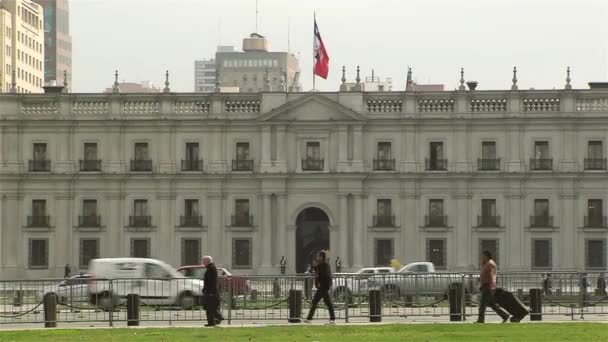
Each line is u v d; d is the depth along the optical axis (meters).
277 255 159.62
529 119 158.62
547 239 158.75
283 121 159.25
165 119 159.62
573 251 158.50
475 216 159.25
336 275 83.31
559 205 158.75
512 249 158.62
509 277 87.62
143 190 160.62
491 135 159.50
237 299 84.00
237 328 73.69
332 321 78.44
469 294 85.31
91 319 81.00
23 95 160.62
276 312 83.19
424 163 159.25
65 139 160.62
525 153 159.00
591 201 159.00
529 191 159.12
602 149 158.88
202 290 78.38
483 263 75.94
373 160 159.75
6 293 84.00
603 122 158.50
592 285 85.44
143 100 160.88
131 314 78.12
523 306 75.94
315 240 162.62
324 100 159.38
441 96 159.88
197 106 161.25
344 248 159.12
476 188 159.38
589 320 79.06
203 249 160.12
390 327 73.00
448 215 159.25
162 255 160.12
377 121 159.50
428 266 127.25
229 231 159.88
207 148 160.50
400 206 159.62
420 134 159.88
